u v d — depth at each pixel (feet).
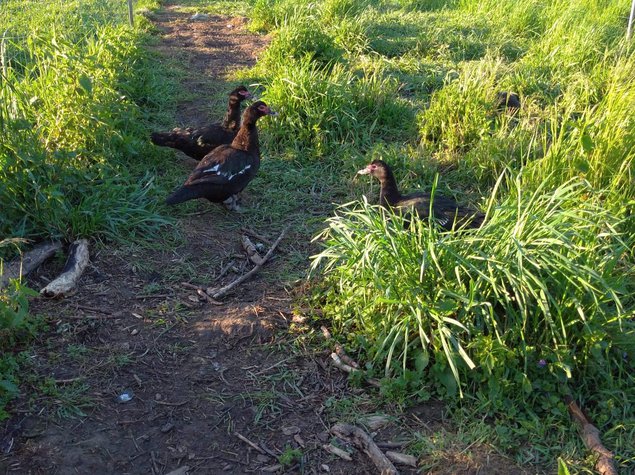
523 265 6.23
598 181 8.59
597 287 6.26
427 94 13.19
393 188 8.63
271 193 9.75
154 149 10.43
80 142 9.12
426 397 5.93
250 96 10.66
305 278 7.69
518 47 15.98
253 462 5.43
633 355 6.22
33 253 7.63
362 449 5.54
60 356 6.30
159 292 7.44
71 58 9.77
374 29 16.75
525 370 5.79
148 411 5.82
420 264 6.35
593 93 12.16
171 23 19.13
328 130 10.93
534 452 5.46
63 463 5.23
